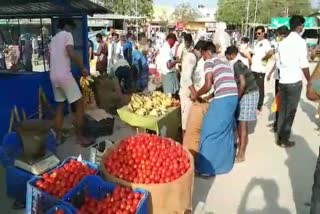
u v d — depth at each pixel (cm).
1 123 549
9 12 588
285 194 440
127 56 1066
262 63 803
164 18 5472
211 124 472
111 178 331
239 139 538
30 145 387
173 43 793
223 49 692
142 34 1481
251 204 416
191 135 503
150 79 1242
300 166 527
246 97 515
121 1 3641
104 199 309
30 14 641
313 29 3522
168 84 788
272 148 602
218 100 471
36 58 774
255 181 474
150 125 518
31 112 625
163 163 343
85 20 793
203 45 532
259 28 801
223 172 494
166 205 325
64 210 290
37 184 325
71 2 698
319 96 302
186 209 345
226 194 438
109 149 379
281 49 573
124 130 685
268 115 831
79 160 370
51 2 661
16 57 780
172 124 568
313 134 689
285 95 586
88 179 325
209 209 403
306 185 465
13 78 591
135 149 354
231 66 515
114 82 805
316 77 301
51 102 688
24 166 390
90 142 587
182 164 348
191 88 565
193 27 5353
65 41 545
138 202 304
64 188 323
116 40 1259
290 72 572
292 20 563
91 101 776
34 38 774
